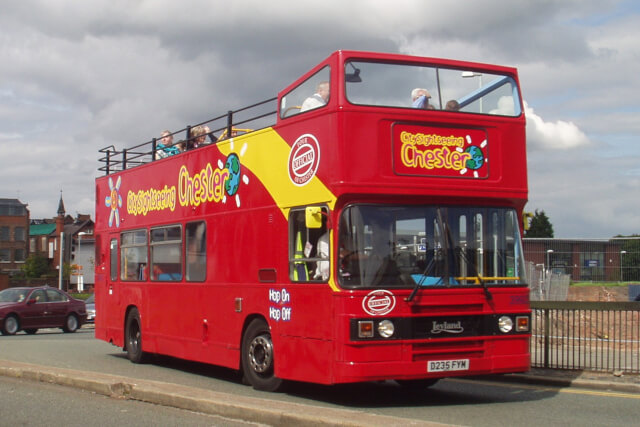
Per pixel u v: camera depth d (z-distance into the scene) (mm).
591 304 13727
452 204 10281
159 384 10844
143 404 10148
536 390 12211
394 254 9875
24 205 113500
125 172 17719
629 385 12031
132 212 17109
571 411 9914
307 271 10531
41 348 20422
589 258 26125
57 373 12273
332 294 9828
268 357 11523
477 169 10391
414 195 10039
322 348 10062
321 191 10203
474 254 10266
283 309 11047
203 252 13742
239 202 12508
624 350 14188
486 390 12242
